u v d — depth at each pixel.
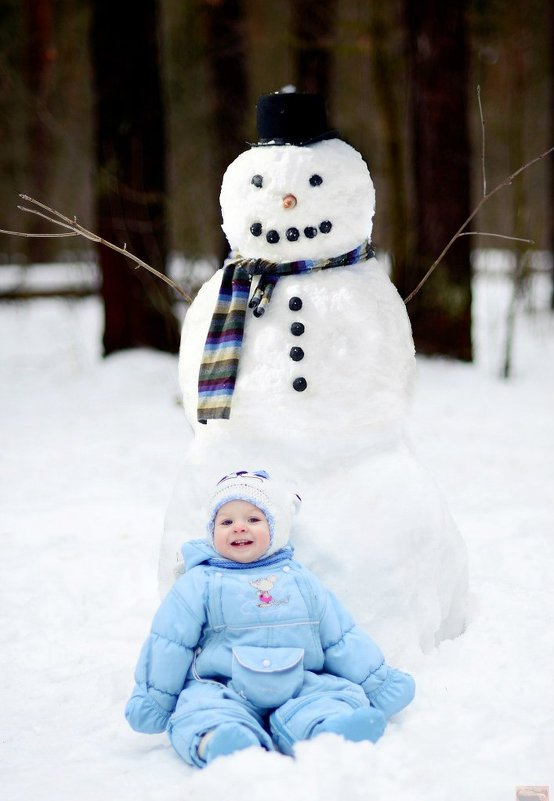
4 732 3.86
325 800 3.11
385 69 13.12
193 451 4.43
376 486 4.23
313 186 4.30
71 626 4.98
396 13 13.69
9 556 6.07
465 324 12.35
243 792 3.15
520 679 4.02
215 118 13.22
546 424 9.58
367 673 3.70
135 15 12.59
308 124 4.43
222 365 4.27
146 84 12.70
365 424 4.29
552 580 5.31
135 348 13.15
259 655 3.59
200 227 13.83
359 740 3.39
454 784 3.26
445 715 3.73
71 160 22.42
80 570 5.78
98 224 13.02
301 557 4.12
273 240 4.33
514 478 7.66
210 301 4.50
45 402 11.42
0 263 24.80
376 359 4.27
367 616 4.10
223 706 3.48
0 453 9.01
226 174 4.50
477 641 4.36
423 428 9.46
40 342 15.65
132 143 12.61
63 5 19.59
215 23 13.12
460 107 12.03
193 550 3.88
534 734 3.58
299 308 4.27
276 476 4.27
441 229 12.10
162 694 3.63
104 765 3.55
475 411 10.23
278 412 4.22
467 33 12.06
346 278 4.34
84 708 4.08
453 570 4.42
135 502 7.29
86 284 19.73
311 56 12.96
